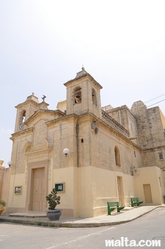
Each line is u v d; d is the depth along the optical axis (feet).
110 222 30.04
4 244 19.70
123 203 52.42
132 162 68.03
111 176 48.47
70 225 29.81
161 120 86.07
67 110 50.01
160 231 21.63
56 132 46.24
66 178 40.55
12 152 56.08
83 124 44.21
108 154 49.73
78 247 17.13
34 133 52.39
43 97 58.85
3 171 58.03
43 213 41.24
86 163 40.78
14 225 33.30
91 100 48.96
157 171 64.18
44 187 44.37
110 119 65.21
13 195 50.29
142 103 93.61
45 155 46.34
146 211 43.16
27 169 49.60
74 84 51.62
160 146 81.35
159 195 60.39
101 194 41.60
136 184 64.75
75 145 42.60
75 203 38.11
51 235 23.48
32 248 17.60
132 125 84.53
